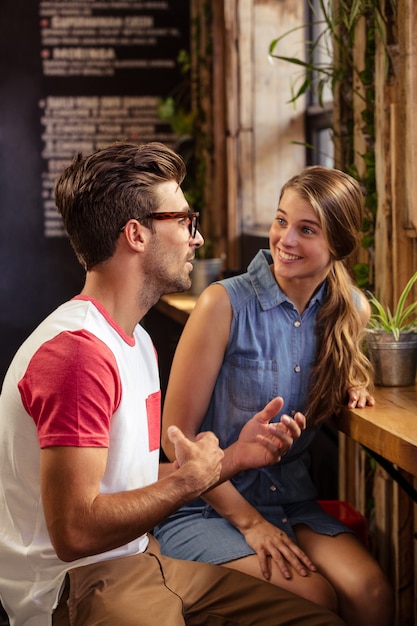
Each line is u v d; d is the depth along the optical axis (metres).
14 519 1.65
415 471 1.74
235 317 2.23
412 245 2.59
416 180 2.47
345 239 2.17
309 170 2.20
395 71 2.61
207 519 2.26
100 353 1.58
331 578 2.10
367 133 2.81
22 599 1.66
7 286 5.80
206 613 1.77
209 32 5.08
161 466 2.16
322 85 3.10
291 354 2.25
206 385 2.21
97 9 5.66
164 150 1.75
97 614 1.59
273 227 2.22
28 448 1.61
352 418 2.07
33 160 5.74
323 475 3.91
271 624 1.73
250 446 2.04
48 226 5.78
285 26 4.70
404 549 2.70
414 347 2.28
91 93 5.71
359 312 2.35
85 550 1.52
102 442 1.55
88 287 1.74
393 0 2.56
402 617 2.71
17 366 1.62
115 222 1.69
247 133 4.77
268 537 2.11
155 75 5.72
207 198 5.29
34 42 5.66
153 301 1.76
